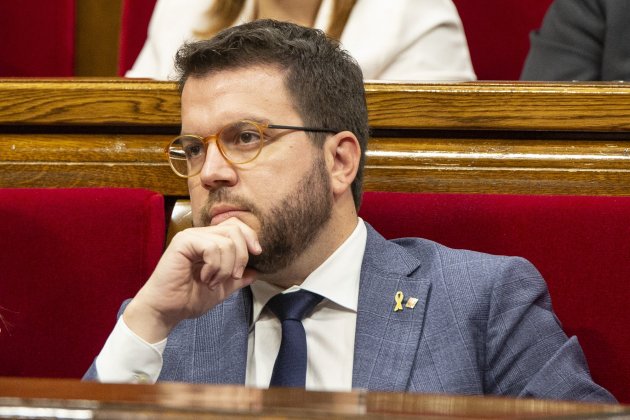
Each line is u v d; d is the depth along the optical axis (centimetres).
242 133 383
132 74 688
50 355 444
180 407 185
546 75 666
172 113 462
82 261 445
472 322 395
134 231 446
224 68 389
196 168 388
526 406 206
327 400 206
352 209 414
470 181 451
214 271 369
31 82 471
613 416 189
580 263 425
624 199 428
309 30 410
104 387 224
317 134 395
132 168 470
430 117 448
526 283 402
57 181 471
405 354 388
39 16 798
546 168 448
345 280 405
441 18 627
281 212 383
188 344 410
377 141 457
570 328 423
